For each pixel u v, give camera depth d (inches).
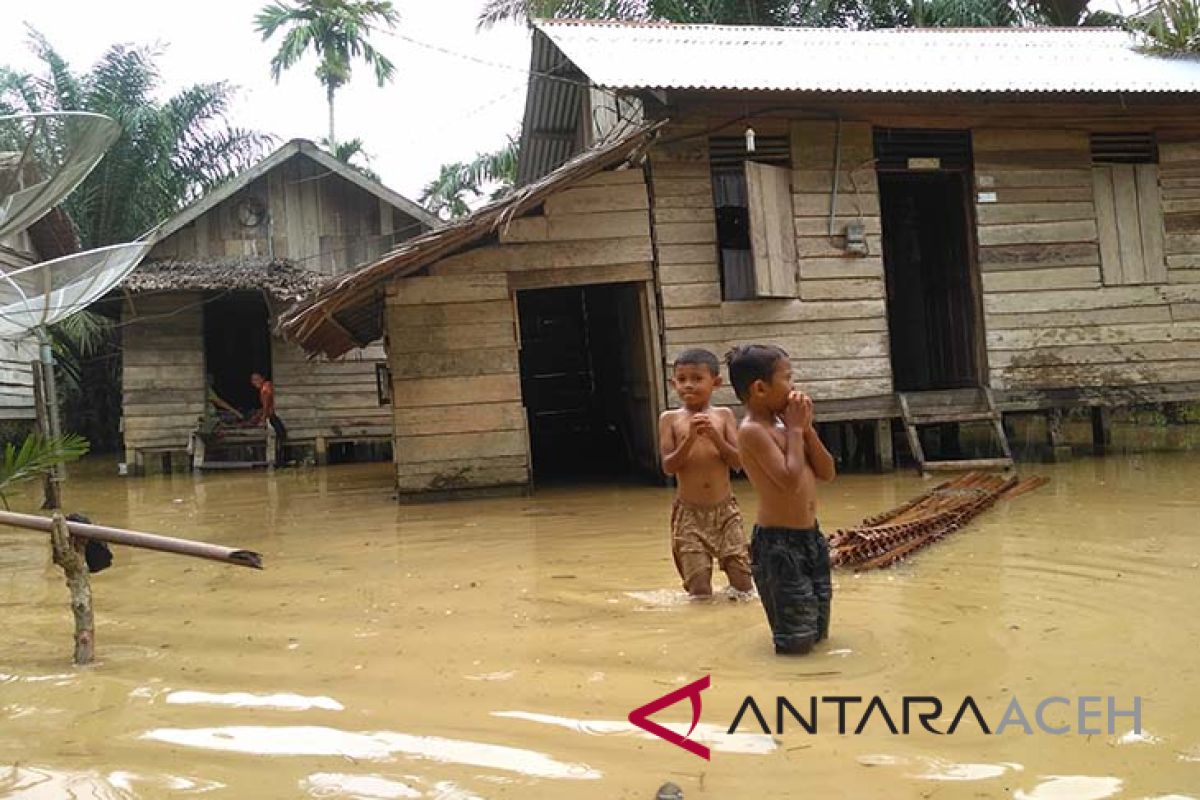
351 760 107.2
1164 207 425.7
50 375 518.9
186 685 137.9
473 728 115.2
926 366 542.9
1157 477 333.4
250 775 104.2
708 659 138.6
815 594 139.9
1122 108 419.5
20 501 449.7
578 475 452.8
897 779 95.5
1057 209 418.0
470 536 275.4
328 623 173.2
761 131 398.9
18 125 287.9
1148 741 102.7
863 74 388.5
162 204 808.3
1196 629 144.9
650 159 386.0
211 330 753.6
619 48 415.8
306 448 637.3
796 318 395.9
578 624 163.5
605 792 95.7
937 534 229.1
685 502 181.9
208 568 235.8
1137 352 419.2
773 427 139.8
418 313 368.8
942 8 707.4
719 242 411.5
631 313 432.5
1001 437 392.5
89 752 112.2
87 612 153.7
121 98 786.2
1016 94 376.8
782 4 754.2
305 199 668.7
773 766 100.0
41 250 627.2
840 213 403.2
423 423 368.2
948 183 493.0
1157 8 450.0
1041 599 167.2
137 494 467.8
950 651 137.2
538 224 376.2
